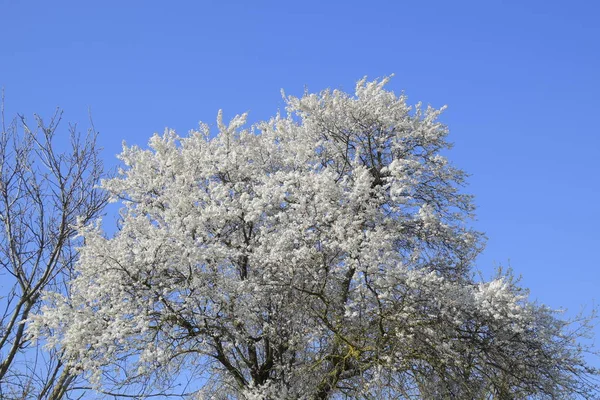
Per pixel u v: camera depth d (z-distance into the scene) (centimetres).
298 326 1422
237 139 1805
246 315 1426
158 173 1700
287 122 1903
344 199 1516
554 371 1470
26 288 1274
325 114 1833
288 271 1467
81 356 1302
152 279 1423
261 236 1545
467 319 1482
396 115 1859
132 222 1487
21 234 1323
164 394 1360
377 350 1304
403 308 1359
